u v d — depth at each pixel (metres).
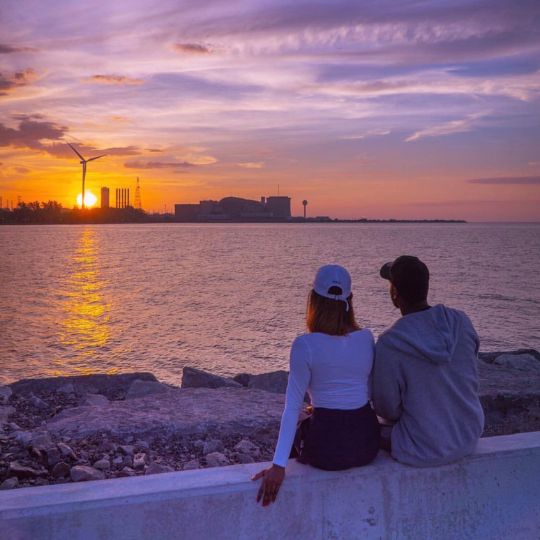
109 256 91.75
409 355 3.02
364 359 3.05
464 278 53.88
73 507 2.48
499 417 5.58
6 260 81.75
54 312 33.62
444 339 3.01
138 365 20.19
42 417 5.64
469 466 3.09
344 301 3.08
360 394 3.05
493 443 3.27
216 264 74.44
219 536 2.69
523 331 26.33
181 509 2.62
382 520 2.95
